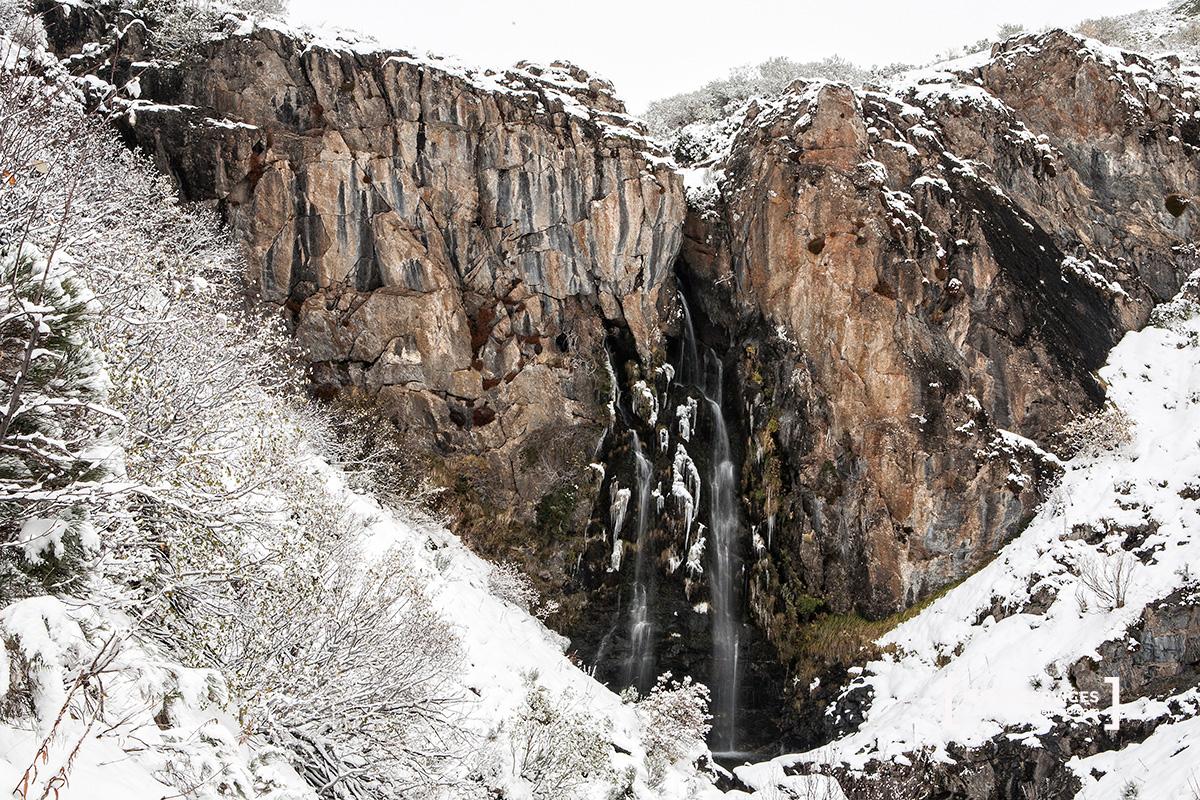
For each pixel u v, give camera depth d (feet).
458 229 63.98
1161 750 47.39
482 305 63.98
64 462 16.74
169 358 25.43
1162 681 51.72
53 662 14.46
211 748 16.53
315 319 59.67
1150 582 54.80
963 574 62.85
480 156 64.49
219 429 25.45
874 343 65.67
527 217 64.95
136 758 15.11
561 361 64.18
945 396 65.46
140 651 17.88
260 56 61.11
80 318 18.21
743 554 65.72
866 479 64.13
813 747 58.59
